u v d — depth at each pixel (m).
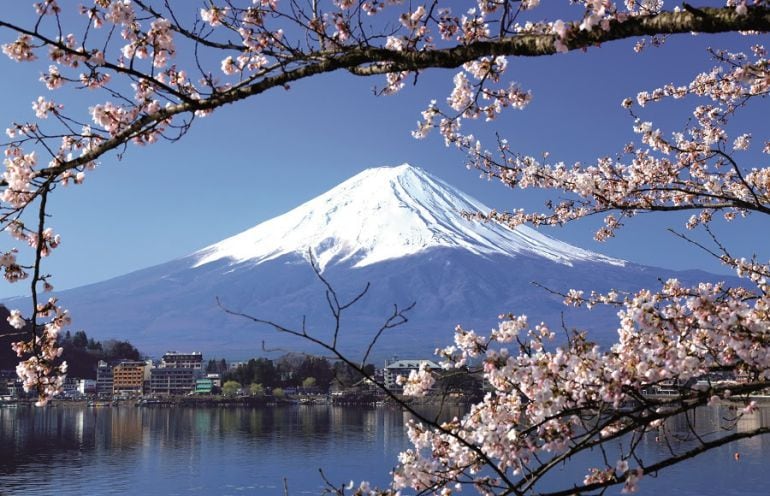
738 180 10.38
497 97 6.80
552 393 5.66
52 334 8.09
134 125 5.41
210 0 6.15
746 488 58.00
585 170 10.44
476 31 5.80
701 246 8.94
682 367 5.51
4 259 7.50
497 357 5.89
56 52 5.82
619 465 5.51
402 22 5.75
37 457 93.00
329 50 5.04
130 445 106.62
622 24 4.20
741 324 5.45
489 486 6.33
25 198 6.19
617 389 5.50
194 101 5.18
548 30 5.48
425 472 6.51
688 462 69.81
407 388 6.59
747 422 68.50
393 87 6.79
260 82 5.08
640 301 5.72
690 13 3.99
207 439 114.31
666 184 10.20
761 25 3.86
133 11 5.76
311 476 76.44
